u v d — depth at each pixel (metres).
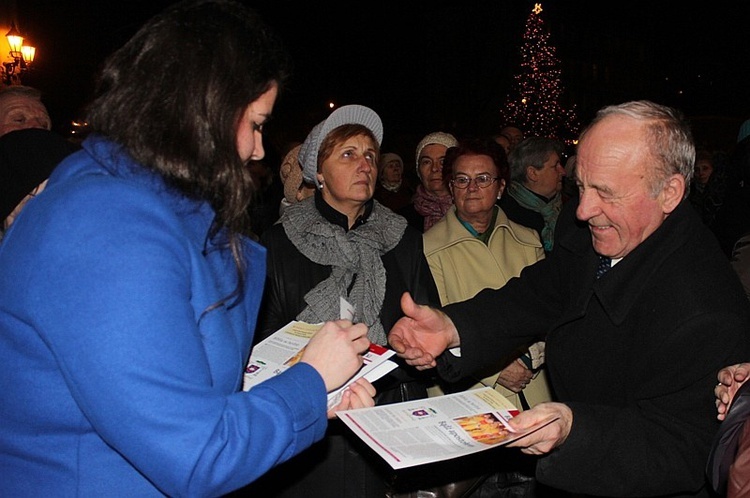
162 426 1.12
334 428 2.46
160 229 1.20
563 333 2.14
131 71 1.26
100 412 1.12
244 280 1.47
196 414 1.16
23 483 1.23
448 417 1.77
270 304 2.55
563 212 2.38
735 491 1.29
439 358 2.36
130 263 1.14
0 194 2.11
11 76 10.80
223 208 1.32
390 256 2.66
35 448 1.22
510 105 19.70
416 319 2.29
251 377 1.83
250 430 1.23
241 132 1.35
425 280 2.71
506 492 2.96
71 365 1.12
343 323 1.60
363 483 2.47
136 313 1.12
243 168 1.32
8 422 1.23
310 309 2.47
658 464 1.78
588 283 2.09
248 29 1.30
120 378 1.10
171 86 1.24
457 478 2.76
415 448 1.58
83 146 1.29
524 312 2.39
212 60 1.25
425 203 4.32
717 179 5.53
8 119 3.33
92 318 1.11
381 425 1.70
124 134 1.24
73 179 1.25
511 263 3.25
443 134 4.36
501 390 3.07
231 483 1.21
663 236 1.93
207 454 1.16
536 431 1.71
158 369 1.12
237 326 1.45
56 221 1.17
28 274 1.16
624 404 2.02
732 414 1.41
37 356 1.19
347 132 2.60
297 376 1.39
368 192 2.60
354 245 2.57
